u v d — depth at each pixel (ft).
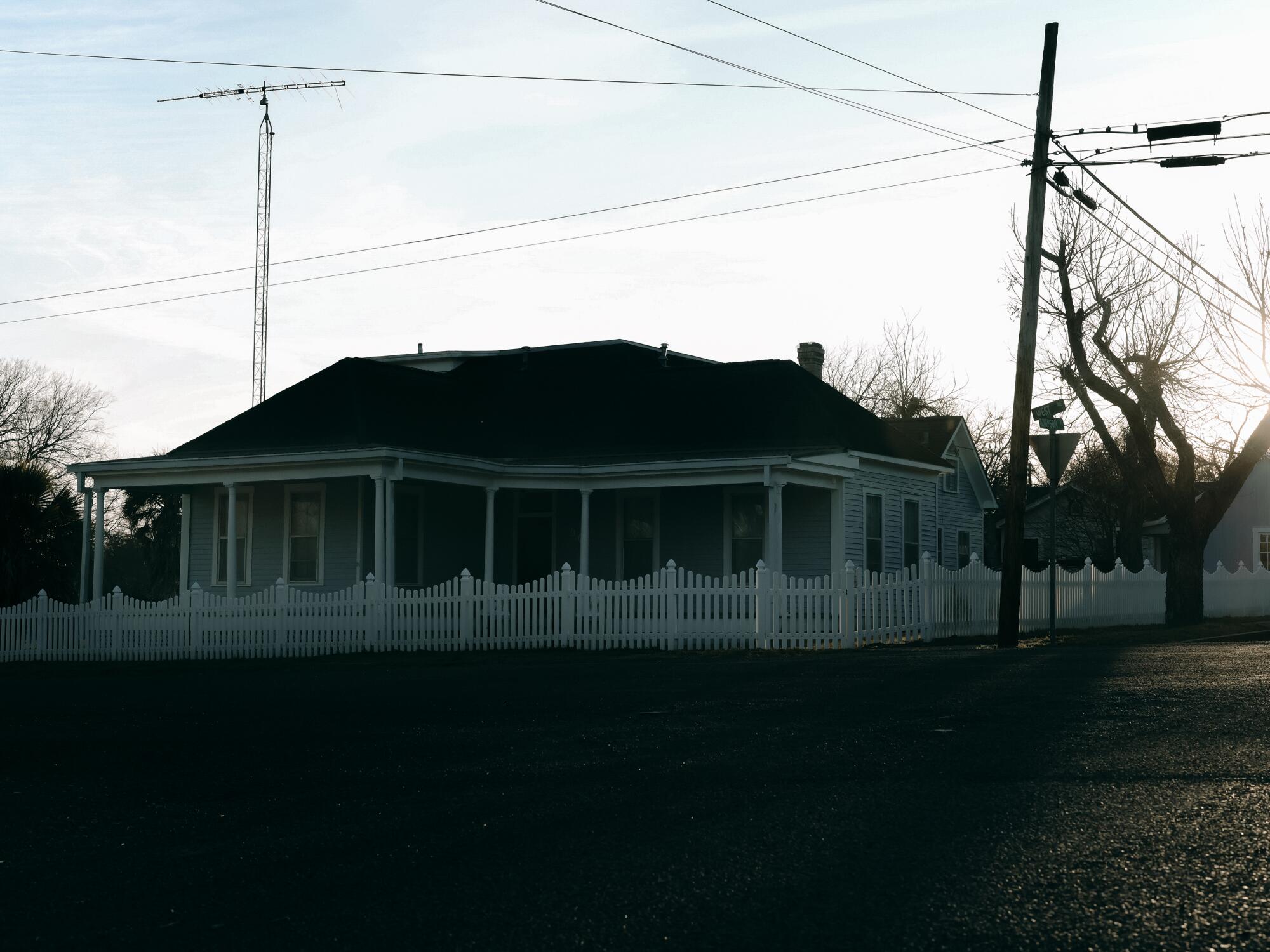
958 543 124.36
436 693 45.62
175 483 96.73
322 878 19.06
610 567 101.86
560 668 58.39
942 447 118.62
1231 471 100.32
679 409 105.09
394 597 79.51
